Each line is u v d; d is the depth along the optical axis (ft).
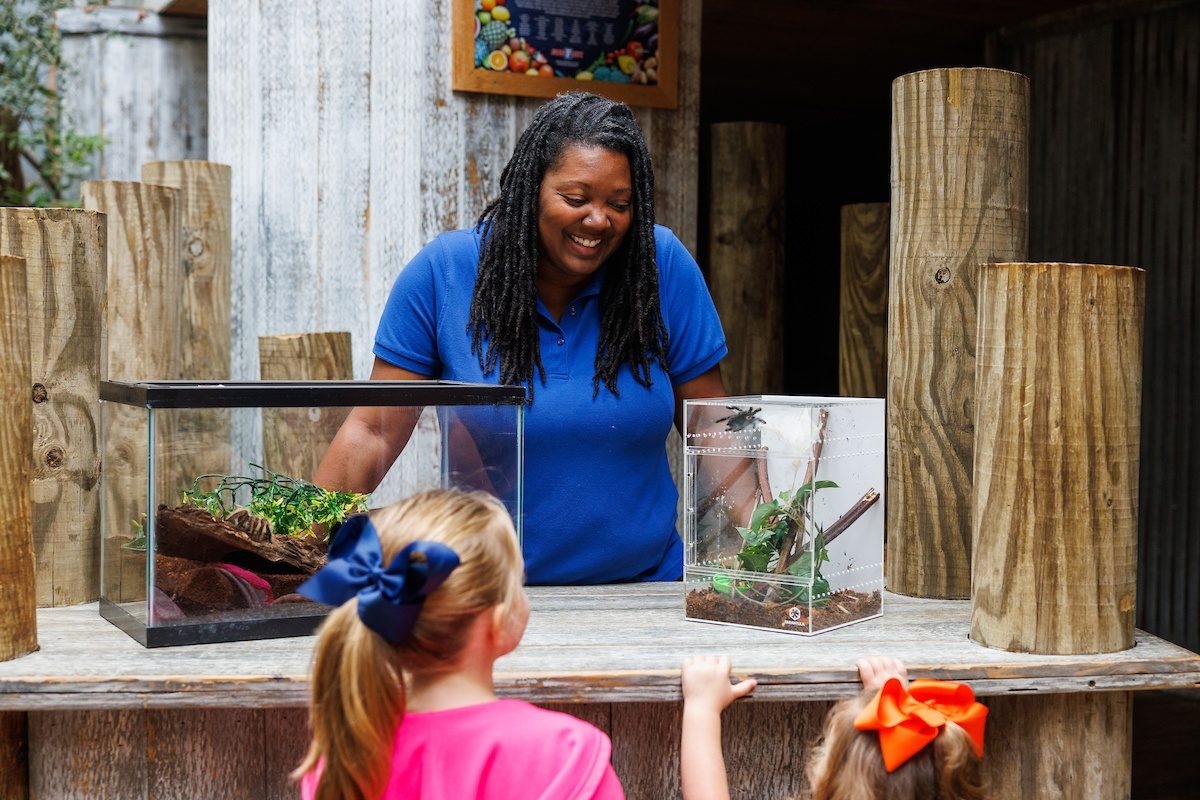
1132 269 5.82
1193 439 15.08
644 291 6.93
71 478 6.57
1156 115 15.21
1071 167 16.44
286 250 12.58
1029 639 5.77
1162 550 15.60
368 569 4.29
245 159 12.62
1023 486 5.77
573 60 12.09
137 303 10.64
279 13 12.45
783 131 15.58
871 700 5.23
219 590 5.71
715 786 5.12
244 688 5.15
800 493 6.02
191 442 5.56
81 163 17.15
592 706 5.77
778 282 15.56
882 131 24.21
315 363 10.71
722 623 6.22
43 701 5.11
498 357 6.91
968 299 6.86
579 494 6.94
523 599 4.72
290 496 5.78
